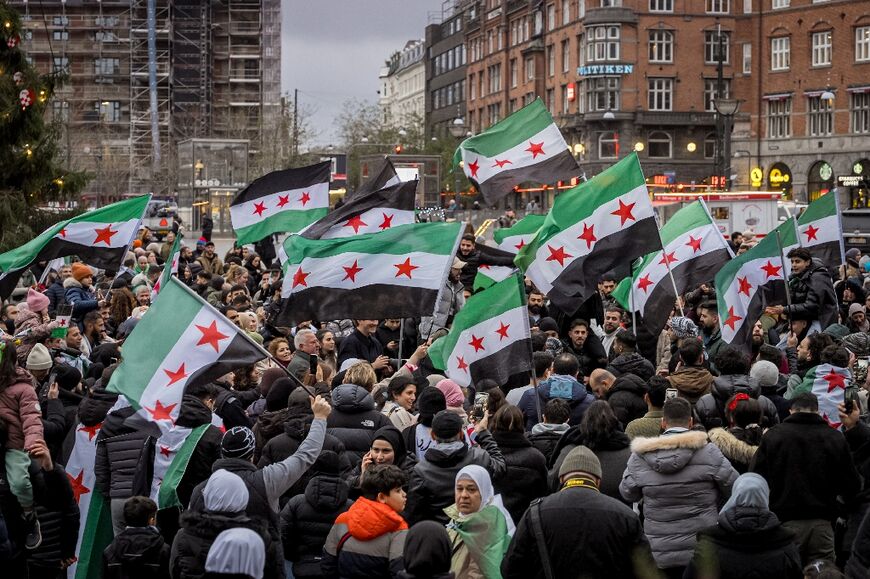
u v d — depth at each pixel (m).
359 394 10.11
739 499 7.21
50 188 33.88
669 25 81.38
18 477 9.70
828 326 15.45
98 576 10.50
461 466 8.74
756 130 79.62
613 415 9.03
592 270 13.58
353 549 7.94
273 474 8.46
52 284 21.75
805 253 16.34
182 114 106.31
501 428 9.20
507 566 7.47
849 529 9.49
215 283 21.25
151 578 8.92
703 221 16.50
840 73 74.88
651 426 9.80
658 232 13.57
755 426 9.63
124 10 106.19
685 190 58.34
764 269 14.62
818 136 76.19
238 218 18.80
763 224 47.72
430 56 126.75
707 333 15.65
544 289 13.65
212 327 9.33
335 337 17.02
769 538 7.17
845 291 19.62
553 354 13.74
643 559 7.30
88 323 16.19
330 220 15.29
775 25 78.44
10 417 9.82
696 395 10.58
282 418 10.03
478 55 109.62
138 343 9.27
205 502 7.51
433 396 9.76
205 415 10.00
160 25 107.06
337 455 9.02
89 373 13.05
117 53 105.81
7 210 31.23
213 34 108.94
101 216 15.65
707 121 81.44
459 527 7.96
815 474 9.00
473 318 11.73
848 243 34.69
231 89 109.38
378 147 97.19
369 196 15.43
